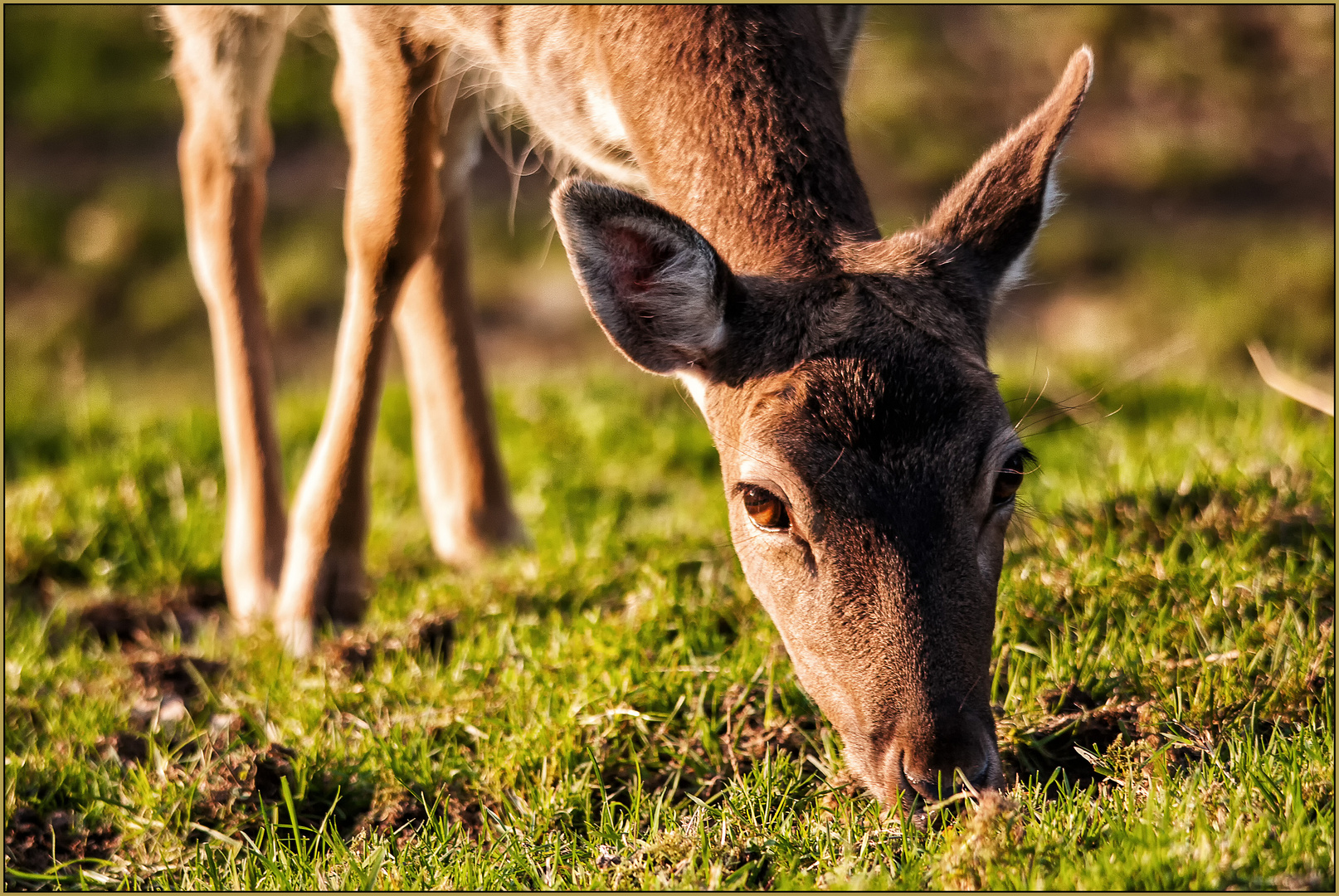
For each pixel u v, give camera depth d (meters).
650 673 7.55
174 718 8.22
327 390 16.44
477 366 10.61
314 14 10.69
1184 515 8.84
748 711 7.25
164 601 10.86
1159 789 6.04
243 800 7.12
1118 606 7.83
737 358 6.62
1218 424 11.43
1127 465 10.09
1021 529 8.95
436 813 6.91
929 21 24.08
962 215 7.05
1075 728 6.85
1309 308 18.86
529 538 10.86
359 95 9.01
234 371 10.35
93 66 24.64
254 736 7.85
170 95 24.27
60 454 13.73
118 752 7.83
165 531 11.59
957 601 6.07
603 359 17.64
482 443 10.59
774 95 7.41
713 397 6.78
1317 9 22.92
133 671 8.84
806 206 7.12
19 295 21.06
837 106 7.68
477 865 6.21
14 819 7.22
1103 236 20.48
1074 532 8.89
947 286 6.72
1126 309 19.12
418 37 8.66
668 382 14.40
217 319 10.52
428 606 9.28
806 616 6.28
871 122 21.86
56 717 8.26
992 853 5.59
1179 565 8.16
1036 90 22.83
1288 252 19.83
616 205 6.47
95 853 7.07
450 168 9.88
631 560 9.69
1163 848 5.45
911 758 5.94
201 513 11.70
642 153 7.89
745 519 6.54
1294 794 5.80
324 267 20.98
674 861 6.11
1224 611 7.60
